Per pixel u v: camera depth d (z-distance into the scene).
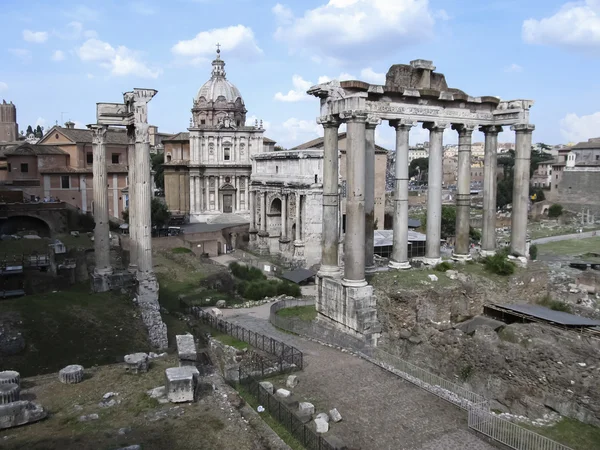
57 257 50.28
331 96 32.03
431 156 37.53
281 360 28.33
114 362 30.73
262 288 55.72
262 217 89.62
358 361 29.20
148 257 40.44
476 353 26.41
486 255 40.25
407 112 35.44
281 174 84.75
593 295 44.38
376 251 79.00
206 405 20.98
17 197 74.69
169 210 104.25
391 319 30.91
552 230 129.38
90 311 35.59
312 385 26.17
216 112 110.19
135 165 39.75
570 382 23.16
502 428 21.11
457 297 32.38
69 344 31.42
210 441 18.38
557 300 37.84
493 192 40.66
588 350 24.86
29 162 81.31
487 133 40.31
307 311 40.44
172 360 26.22
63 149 84.94
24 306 33.84
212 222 102.88
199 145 102.50
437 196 37.78
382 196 103.06
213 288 57.09
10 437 18.38
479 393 25.83
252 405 24.09
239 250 90.19
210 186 104.06
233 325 37.16
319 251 78.94
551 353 24.08
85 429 18.95
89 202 84.06
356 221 31.09
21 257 48.09
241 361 29.00
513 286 35.62
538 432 21.91
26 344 30.16
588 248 101.00
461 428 22.25
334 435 21.42
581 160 167.75
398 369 27.81
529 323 30.45
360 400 24.55
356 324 30.94
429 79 36.78
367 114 31.08
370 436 21.50
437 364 27.94
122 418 19.83
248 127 104.94
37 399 21.47
